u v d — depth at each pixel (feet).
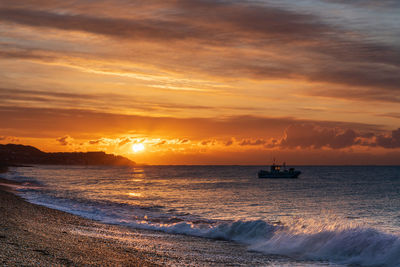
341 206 145.18
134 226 75.10
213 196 182.91
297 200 168.14
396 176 540.52
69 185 240.12
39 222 61.93
